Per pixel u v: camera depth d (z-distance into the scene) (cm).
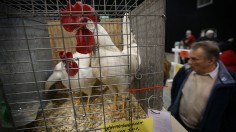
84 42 66
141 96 96
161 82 74
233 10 455
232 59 169
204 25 561
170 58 543
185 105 114
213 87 100
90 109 84
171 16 627
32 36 87
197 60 104
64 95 108
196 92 108
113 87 83
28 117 69
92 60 78
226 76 99
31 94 84
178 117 121
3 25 58
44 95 99
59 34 103
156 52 76
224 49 178
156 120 57
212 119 98
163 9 65
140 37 98
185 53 224
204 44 105
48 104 96
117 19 92
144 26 89
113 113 78
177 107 121
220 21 498
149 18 82
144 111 81
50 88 103
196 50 105
